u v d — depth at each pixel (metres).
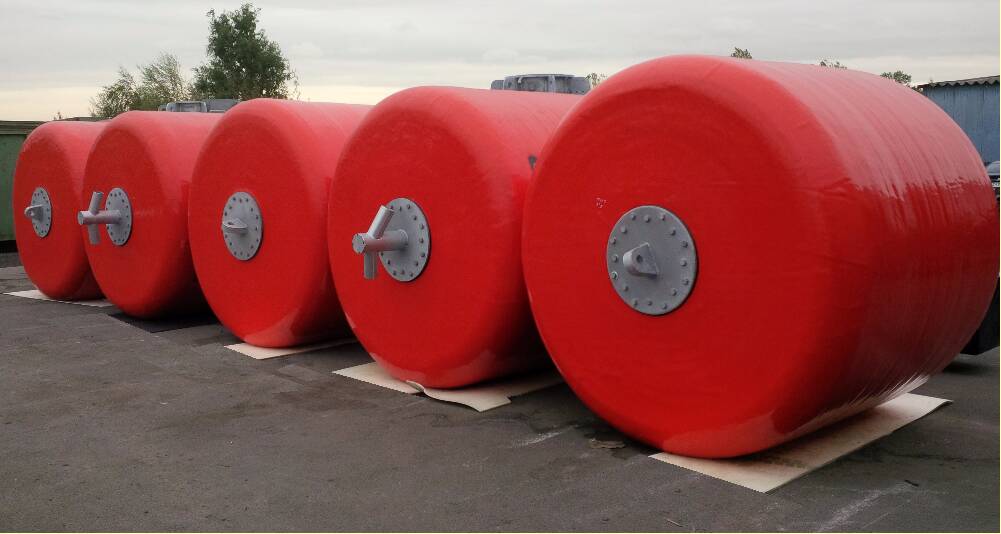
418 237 5.78
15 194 10.63
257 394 6.07
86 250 9.39
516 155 5.35
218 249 7.67
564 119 4.83
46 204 10.12
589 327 4.85
